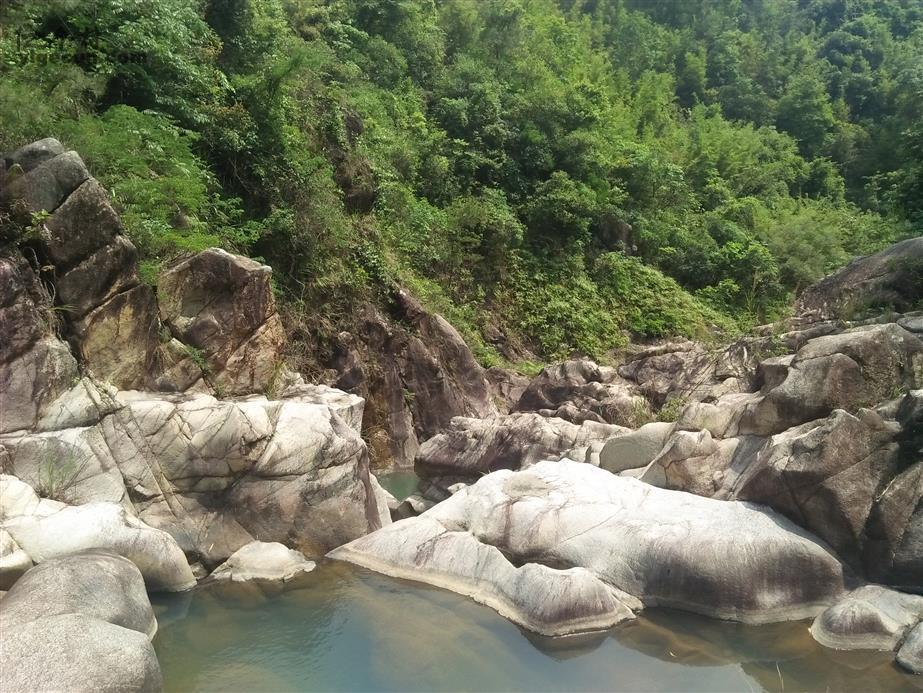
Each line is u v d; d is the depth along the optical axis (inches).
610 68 1529.3
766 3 2253.9
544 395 613.3
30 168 316.2
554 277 887.7
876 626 235.8
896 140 1440.7
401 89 940.0
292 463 326.6
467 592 274.8
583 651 235.9
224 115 543.5
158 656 228.4
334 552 317.4
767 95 1828.2
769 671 224.5
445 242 789.9
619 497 310.0
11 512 259.0
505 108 970.7
